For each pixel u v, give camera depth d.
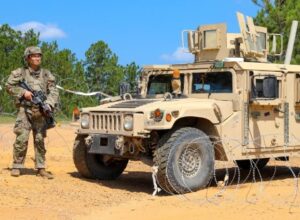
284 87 9.38
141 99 9.05
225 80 9.01
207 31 9.89
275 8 19.12
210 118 8.52
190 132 8.26
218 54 9.81
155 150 8.12
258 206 7.04
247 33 9.79
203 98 9.15
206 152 8.39
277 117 9.33
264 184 9.11
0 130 16.64
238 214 6.60
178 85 9.36
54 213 6.75
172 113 8.03
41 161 9.05
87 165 9.30
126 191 8.48
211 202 7.37
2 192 7.72
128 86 9.82
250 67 8.92
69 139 15.27
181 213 6.73
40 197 7.62
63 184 8.66
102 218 6.58
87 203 7.44
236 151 8.84
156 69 9.90
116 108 8.48
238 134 8.85
